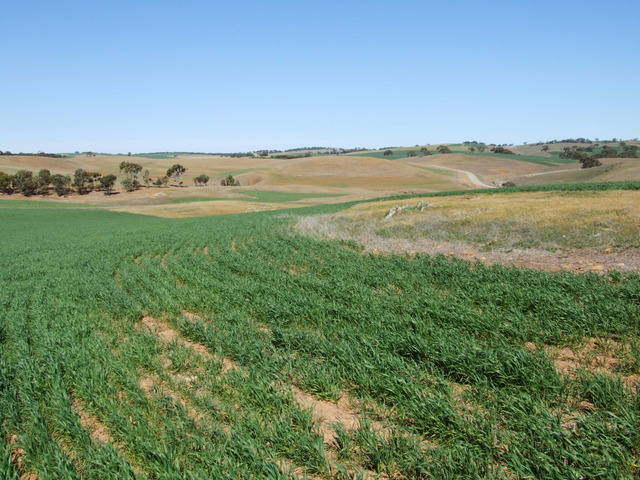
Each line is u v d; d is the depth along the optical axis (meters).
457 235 23.58
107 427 6.61
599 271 13.50
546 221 22.77
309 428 6.13
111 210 78.19
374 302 11.63
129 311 12.33
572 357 7.92
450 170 170.38
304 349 8.95
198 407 6.96
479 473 4.93
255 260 20.36
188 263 20.20
